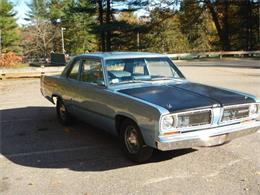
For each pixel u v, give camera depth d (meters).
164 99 5.15
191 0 43.78
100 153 6.02
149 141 4.96
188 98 5.21
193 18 45.78
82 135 7.18
